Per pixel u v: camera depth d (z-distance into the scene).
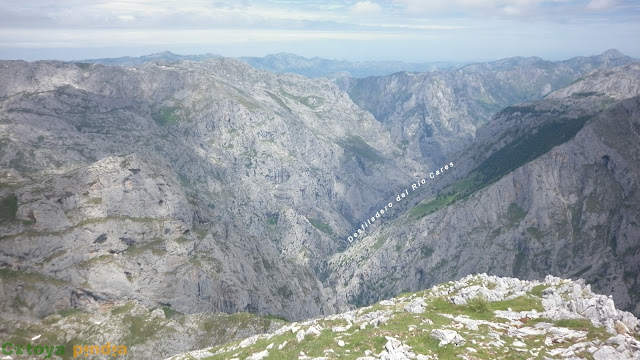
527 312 56.59
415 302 65.12
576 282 64.62
